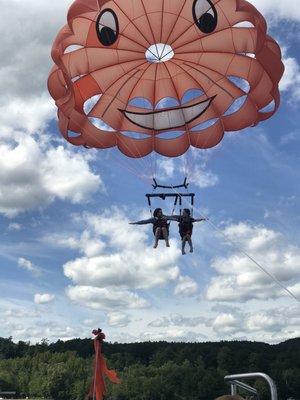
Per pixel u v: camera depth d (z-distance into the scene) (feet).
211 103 62.39
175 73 62.39
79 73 58.95
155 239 56.65
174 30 58.75
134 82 62.39
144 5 57.41
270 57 56.13
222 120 63.10
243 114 62.28
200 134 64.28
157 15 57.93
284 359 366.02
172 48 60.18
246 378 17.76
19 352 587.27
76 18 56.03
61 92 59.41
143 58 61.00
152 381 442.91
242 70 59.06
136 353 562.25
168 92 63.05
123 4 57.41
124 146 65.05
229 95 61.41
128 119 62.69
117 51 59.82
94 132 63.87
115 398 444.96
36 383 477.36
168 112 63.36
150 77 62.54
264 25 53.93
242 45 57.41
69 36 55.83
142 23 58.44
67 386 472.85
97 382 43.91
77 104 60.70
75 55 58.13
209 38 58.44
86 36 57.88
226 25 56.85
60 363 497.46
